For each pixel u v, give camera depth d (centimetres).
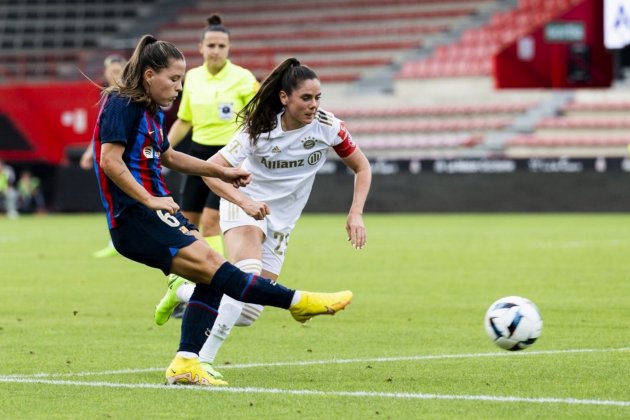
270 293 2353
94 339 3272
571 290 4609
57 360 2856
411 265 5869
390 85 14400
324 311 2373
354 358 2880
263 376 2580
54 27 16625
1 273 5541
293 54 15150
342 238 8094
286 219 2773
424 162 11800
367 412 2130
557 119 12875
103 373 2636
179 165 2458
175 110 6638
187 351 2447
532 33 11144
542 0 14350
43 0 16825
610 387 2416
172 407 2186
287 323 3631
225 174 2464
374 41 15100
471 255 6456
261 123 2623
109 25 16512
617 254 6406
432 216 11262
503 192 11588
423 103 13888
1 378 2556
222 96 4191
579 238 7725
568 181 11369
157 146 2358
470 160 11669
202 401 2248
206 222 4022
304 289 4716
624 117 12850
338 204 12062
